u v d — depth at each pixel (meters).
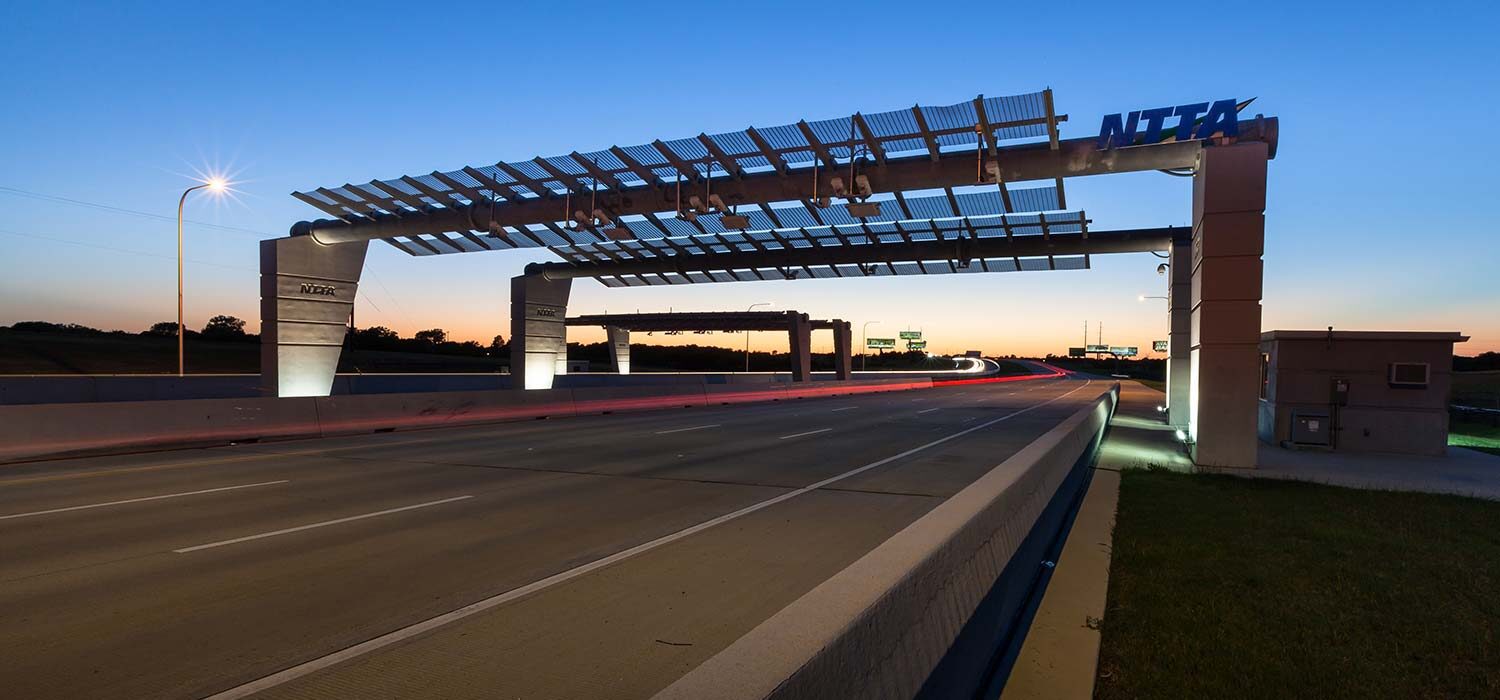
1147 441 17.80
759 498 9.95
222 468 12.33
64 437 13.39
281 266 20.33
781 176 16.16
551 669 4.23
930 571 2.80
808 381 46.12
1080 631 4.68
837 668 1.90
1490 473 12.38
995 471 5.38
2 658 4.38
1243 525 7.92
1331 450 15.38
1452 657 4.32
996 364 163.00
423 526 8.09
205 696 3.90
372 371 64.56
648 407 28.39
